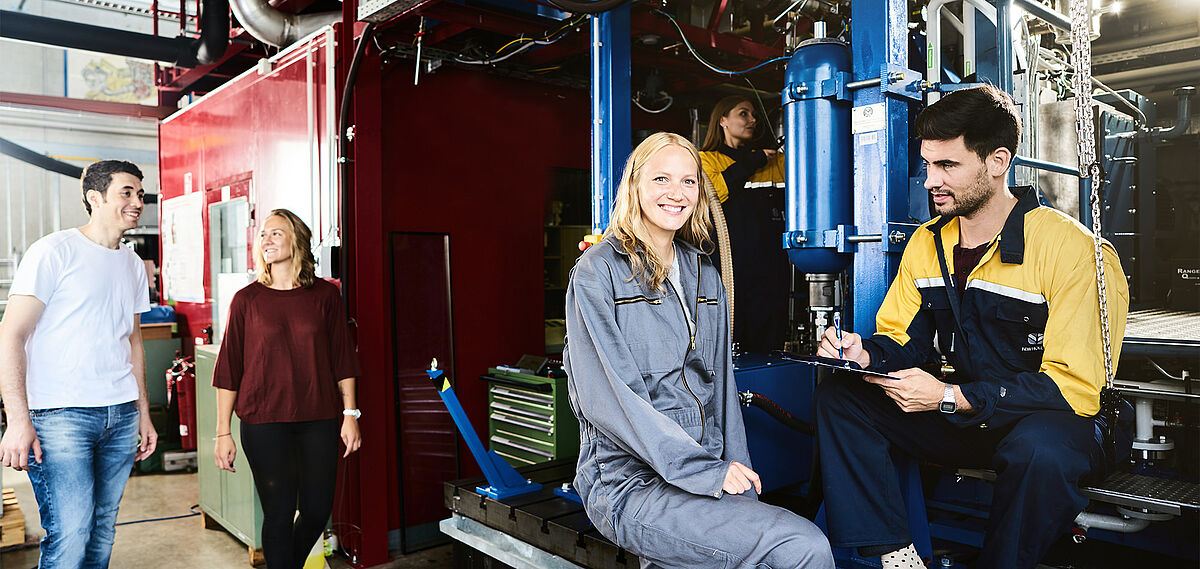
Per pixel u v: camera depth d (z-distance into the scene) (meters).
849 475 2.27
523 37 3.93
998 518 2.02
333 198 3.87
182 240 5.75
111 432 2.73
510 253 4.56
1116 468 2.26
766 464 2.83
